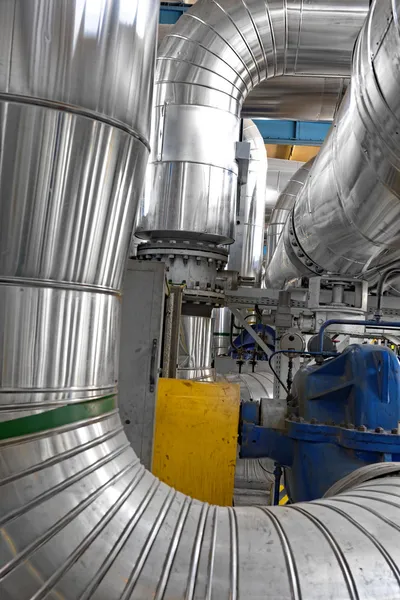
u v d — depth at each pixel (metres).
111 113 0.99
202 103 2.99
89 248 1.00
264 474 3.83
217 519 1.06
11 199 0.91
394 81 1.42
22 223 0.91
